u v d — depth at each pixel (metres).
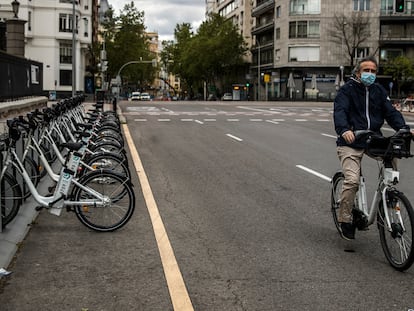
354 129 5.81
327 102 63.72
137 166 11.80
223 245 6.06
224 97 86.12
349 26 66.62
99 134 9.46
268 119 28.66
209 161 12.73
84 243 6.09
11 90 20.78
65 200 6.45
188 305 4.38
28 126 7.30
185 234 6.50
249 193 9.01
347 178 5.72
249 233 6.57
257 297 4.55
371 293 4.66
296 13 68.56
